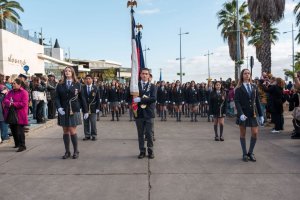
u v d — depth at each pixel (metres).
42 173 6.63
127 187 5.71
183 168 6.95
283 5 20.14
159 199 5.14
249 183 5.90
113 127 14.27
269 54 21.06
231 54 35.44
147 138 7.91
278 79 12.05
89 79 10.65
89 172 6.68
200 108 20.34
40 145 9.71
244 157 7.59
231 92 18.19
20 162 7.58
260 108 7.75
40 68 29.52
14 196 5.34
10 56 23.23
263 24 20.91
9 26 24.03
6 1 31.22
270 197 5.20
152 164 7.31
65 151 8.71
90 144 9.92
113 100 17.22
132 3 8.72
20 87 8.91
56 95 7.91
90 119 10.70
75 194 5.39
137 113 7.88
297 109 10.37
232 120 17.00
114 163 7.42
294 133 10.65
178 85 17.64
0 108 9.66
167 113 22.48
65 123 7.79
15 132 9.19
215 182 5.96
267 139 10.59
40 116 13.77
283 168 6.92
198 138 11.07
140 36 8.85
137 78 8.15
